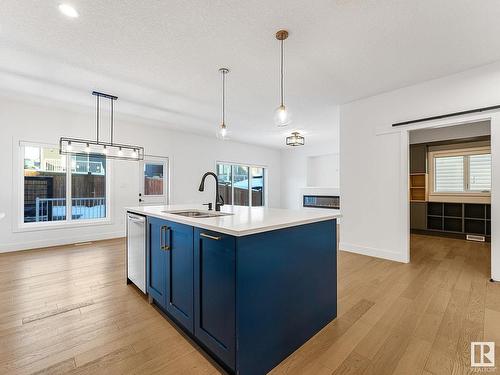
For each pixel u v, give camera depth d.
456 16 2.01
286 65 2.82
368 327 1.89
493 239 2.79
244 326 1.35
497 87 2.77
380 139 3.71
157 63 2.76
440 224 5.64
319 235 1.91
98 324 1.93
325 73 3.02
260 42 2.37
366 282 2.77
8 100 3.99
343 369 1.46
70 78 3.14
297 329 1.68
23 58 2.65
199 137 6.61
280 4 1.87
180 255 1.81
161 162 5.90
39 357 1.54
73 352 1.59
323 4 1.87
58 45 2.40
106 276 2.96
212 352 1.54
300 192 8.04
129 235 2.71
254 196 8.35
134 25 2.11
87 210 4.92
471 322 1.94
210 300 1.52
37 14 1.96
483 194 5.09
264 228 1.43
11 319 1.99
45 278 2.89
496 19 2.04
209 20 2.05
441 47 2.47
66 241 4.57
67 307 2.19
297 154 8.62
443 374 1.40
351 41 2.36
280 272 1.57
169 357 1.56
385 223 3.65
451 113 3.06
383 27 2.15
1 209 3.96
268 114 4.72
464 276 2.94
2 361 1.50
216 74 3.04
